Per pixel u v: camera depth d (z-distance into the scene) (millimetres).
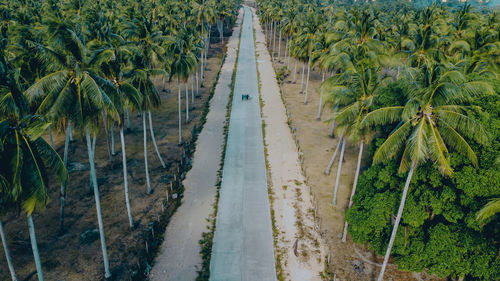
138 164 37594
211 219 28797
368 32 39031
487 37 39562
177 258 24594
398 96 22250
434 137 17281
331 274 23688
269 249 25672
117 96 21109
